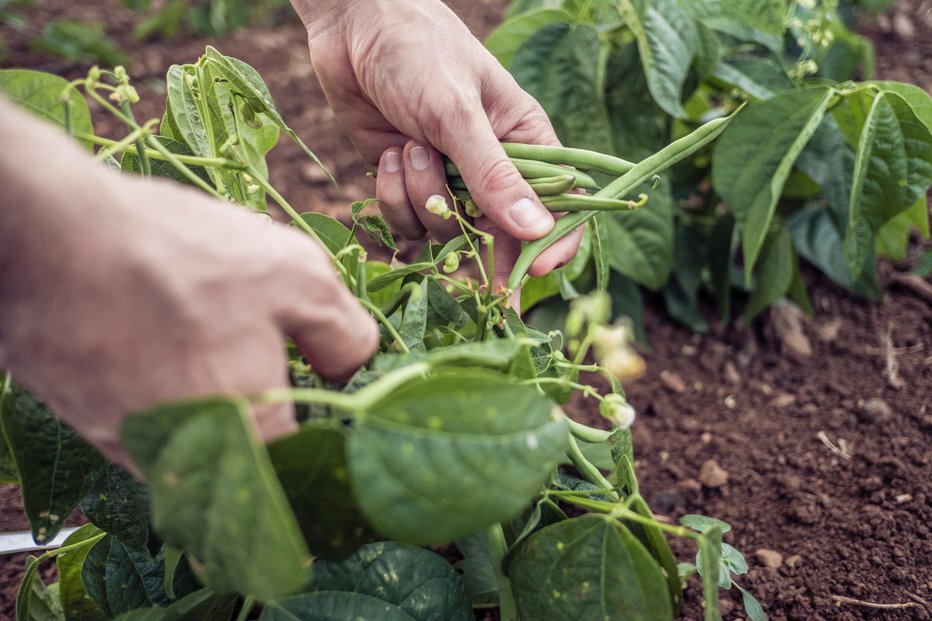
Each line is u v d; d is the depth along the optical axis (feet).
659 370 2.10
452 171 1.45
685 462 1.85
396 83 1.41
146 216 0.90
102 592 1.26
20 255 0.87
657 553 1.16
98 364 0.91
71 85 1.15
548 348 1.36
